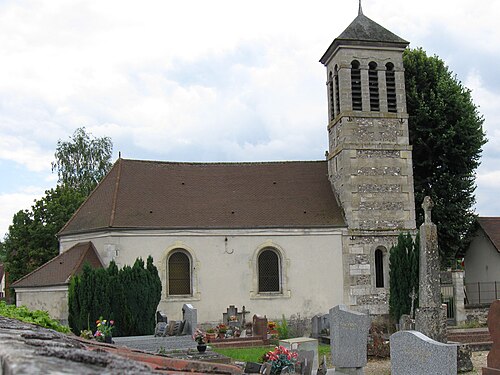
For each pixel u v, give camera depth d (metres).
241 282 30.02
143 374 2.67
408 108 37.09
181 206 30.98
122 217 29.42
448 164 37.16
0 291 68.06
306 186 33.47
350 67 32.62
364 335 17.11
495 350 16.03
